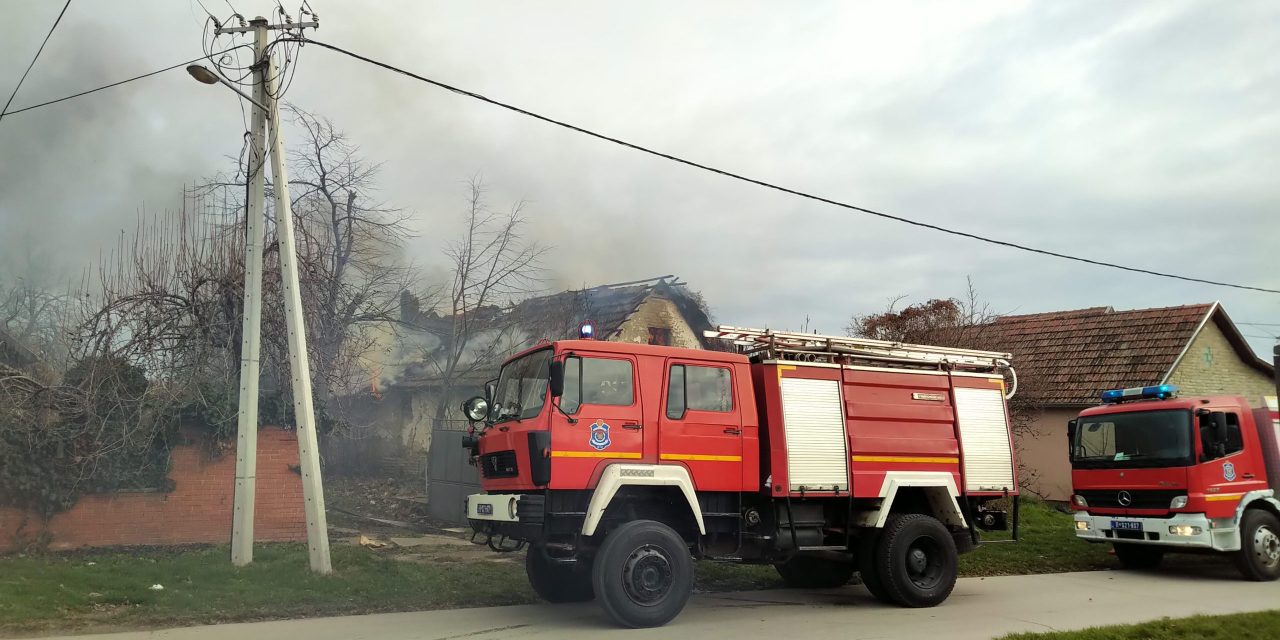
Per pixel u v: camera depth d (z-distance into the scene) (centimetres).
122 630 700
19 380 1098
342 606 824
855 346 957
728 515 841
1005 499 1017
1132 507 1210
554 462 755
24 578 845
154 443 1157
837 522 924
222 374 1291
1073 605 927
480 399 890
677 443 816
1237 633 736
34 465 1073
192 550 1102
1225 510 1139
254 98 973
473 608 852
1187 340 1944
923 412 969
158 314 1237
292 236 967
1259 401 1242
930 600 912
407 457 2061
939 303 1989
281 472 1241
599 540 798
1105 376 1980
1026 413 2003
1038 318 2336
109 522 1117
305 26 975
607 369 806
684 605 834
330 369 1608
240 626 730
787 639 723
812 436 894
